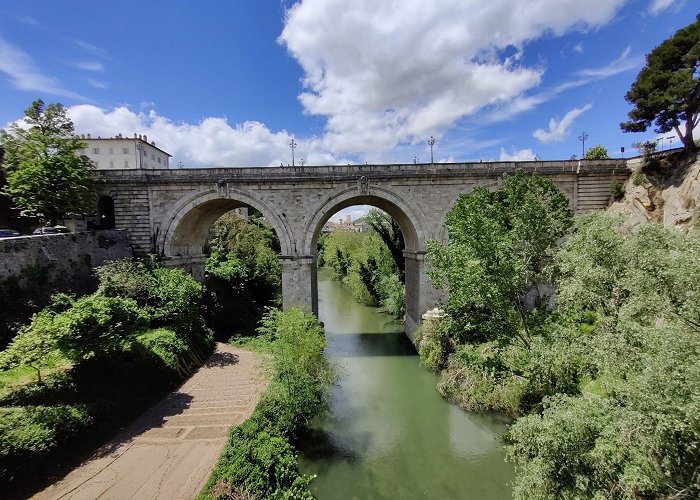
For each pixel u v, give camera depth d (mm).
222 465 12547
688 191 23609
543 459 9750
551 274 18219
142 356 19422
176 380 20641
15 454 11938
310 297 28672
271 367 17984
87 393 16406
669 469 8195
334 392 22609
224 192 28375
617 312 13109
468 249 17938
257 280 38344
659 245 12695
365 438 18016
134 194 28484
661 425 7832
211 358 24953
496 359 19047
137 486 12297
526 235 18844
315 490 14555
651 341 9336
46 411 13914
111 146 67438
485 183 28359
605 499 8445
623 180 28656
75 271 23266
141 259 27734
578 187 28906
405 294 34688
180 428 15977
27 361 14344
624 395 9438
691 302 10109
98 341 16016
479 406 18984
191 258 31984
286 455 12992
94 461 13664
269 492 11617
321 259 95812
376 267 46344
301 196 28312
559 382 15312
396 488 14672
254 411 16609
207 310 29281
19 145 26531
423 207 28344
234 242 40938
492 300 17875
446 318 22094
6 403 14180
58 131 27500
